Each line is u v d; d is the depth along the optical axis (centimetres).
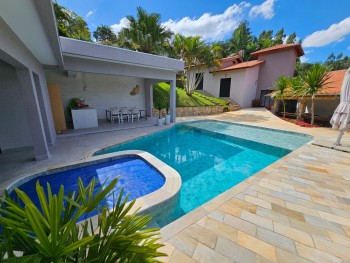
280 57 1689
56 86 743
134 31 1269
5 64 500
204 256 183
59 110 763
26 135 549
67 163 431
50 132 568
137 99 1217
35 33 300
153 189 362
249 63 1744
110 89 1091
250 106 1866
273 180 347
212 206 265
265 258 182
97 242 96
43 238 76
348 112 501
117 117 1007
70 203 105
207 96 1814
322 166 416
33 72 445
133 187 368
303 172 384
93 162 455
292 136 834
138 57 704
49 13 233
